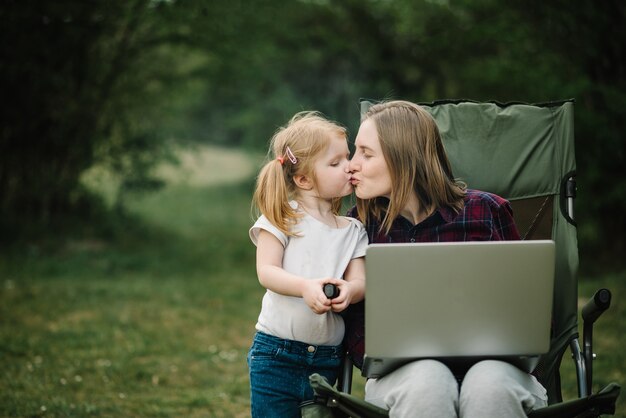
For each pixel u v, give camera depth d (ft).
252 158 51.55
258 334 7.74
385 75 35.47
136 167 31.60
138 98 31.48
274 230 7.47
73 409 12.07
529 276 6.52
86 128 29.63
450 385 6.70
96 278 24.57
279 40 34.50
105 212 32.71
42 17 26.43
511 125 8.98
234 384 14.12
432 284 6.50
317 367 7.61
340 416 7.26
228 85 34.81
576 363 7.77
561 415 6.72
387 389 7.07
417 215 7.85
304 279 7.02
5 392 12.86
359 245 7.70
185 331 18.42
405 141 7.57
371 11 33.88
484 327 6.61
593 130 21.94
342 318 7.72
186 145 33.30
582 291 20.31
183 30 29.76
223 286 24.27
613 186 23.00
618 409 11.80
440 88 34.09
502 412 6.52
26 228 29.45
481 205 7.77
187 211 44.57
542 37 23.29
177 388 13.88
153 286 23.59
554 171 8.85
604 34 22.07
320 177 7.61
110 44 29.19
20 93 28.04
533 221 8.81
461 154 9.00
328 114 43.47
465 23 29.60
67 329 17.84
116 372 14.55
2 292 21.54
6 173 29.89
